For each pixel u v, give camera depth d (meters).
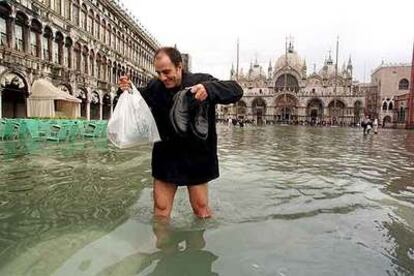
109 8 41.12
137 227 4.32
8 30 23.09
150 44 62.12
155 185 4.58
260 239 4.02
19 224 4.40
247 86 130.00
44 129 17.34
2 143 15.10
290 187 7.07
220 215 4.88
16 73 23.83
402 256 3.62
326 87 115.44
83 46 34.38
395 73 93.19
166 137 4.39
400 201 6.08
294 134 36.22
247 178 7.93
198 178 4.48
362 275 3.17
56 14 28.77
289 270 3.24
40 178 7.43
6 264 3.28
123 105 4.38
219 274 3.15
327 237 4.14
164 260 3.42
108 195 5.95
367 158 13.24
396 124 81.38
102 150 13.14
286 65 113.31
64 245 3.74
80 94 33.94
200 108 4.24
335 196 6.37
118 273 3.14
